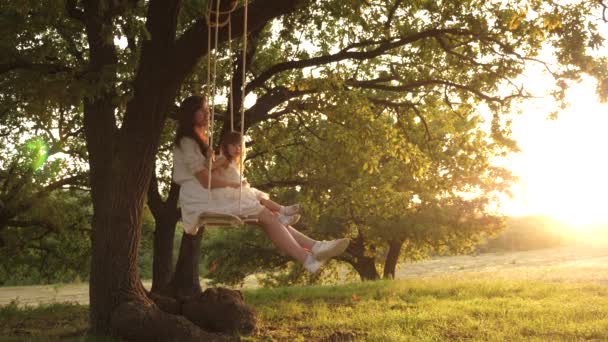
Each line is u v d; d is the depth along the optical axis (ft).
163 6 33.55
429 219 106.11
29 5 31.91
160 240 54.34
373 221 105.40
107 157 36.17
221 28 33.17
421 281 64.90
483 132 60.49
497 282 60.49
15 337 34.01
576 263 148.46
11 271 87.66
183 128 22.75
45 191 68.90
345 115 51.19
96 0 34.91
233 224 20.24
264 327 37.17
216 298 35.58
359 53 47.75
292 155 66.90
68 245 82.17
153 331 32.35
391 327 34.71
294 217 21.25
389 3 52.06
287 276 130.93
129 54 36.68
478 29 47.06
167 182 67.62
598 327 33.94
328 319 39.22
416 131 61.77
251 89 51.62
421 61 55.06
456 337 32.48
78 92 29.89
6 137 66.18
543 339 30.94
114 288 34.53
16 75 33.58
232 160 22.06
